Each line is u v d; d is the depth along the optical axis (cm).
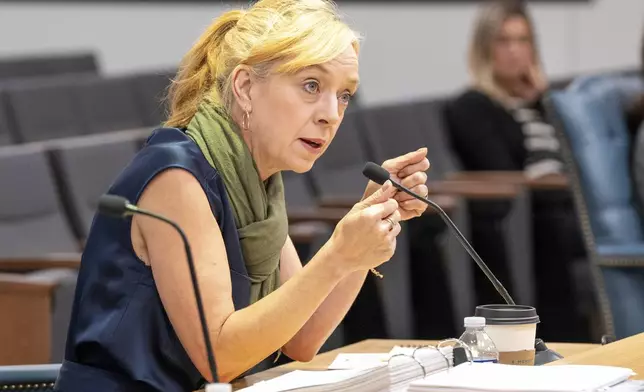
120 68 1691
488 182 1129
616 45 2070
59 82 1244
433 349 398
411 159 440
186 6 1741
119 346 405
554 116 826
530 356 418
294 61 406
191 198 405
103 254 416
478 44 1221
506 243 1117
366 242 381
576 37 2073
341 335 976
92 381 408
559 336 1092
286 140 418
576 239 1138
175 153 410
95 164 938
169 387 408
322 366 470
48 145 921
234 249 422
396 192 439
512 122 1218
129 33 1697
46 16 1620
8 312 746
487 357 404
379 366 370
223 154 421
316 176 1125
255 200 428
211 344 386
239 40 425
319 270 388
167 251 403
